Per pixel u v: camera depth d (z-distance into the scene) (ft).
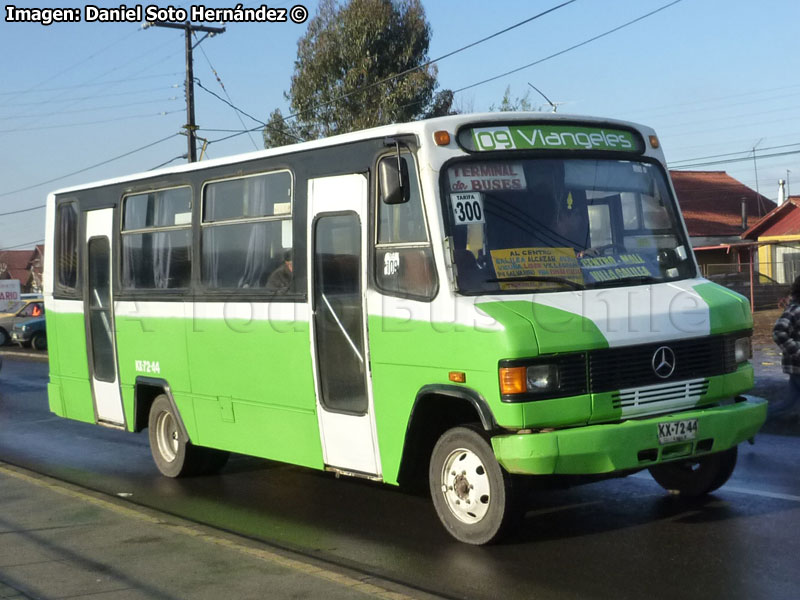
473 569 21.11
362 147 24.76
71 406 38.45
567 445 20.66
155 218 33.55
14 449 42.11
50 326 39.55
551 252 23.06
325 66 130.41
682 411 22.67
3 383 73.92
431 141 22.82
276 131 134.21
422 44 131.44
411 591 18.71
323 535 24.99
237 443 29.86
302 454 27.17
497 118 23.76
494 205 23.00
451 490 23.04
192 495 31.01
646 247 24.63
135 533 23.71
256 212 28.78
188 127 112.47
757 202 174.81
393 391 23.70
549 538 23.20
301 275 26.71
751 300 103.60
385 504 28.40
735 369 23.76
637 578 19.81
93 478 34.81
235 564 20.72
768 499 25.84
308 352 26.50
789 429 35.24
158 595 18.79
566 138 24.44
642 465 21.65
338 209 25.41
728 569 20.07
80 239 37.50
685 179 181.57
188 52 111.96
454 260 22.21
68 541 23.16
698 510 25.03
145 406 35.12
